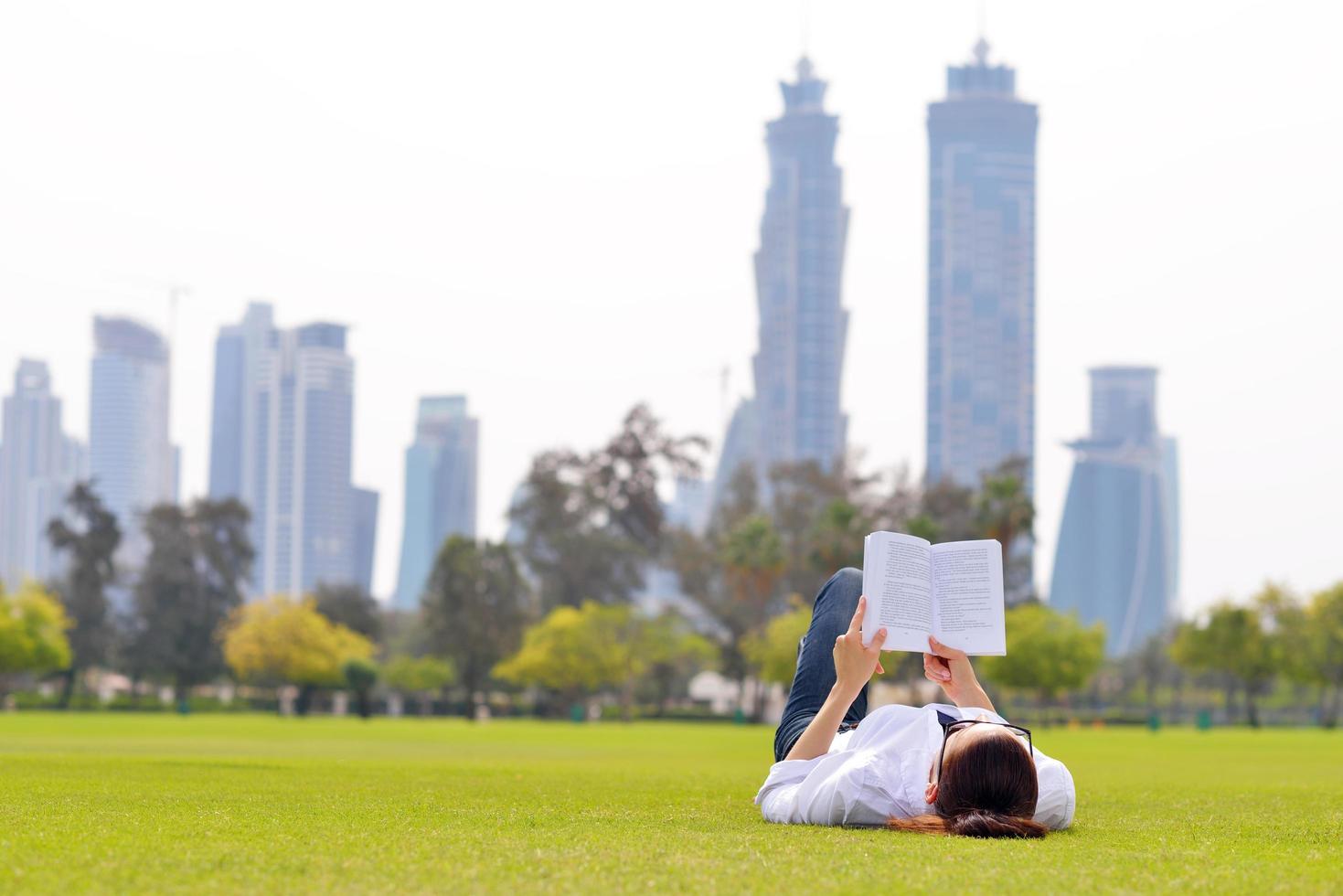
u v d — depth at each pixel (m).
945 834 5.12
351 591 107.25
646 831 5.49
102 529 95.94
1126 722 85.00
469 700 79.56
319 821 5.98
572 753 23.55
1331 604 73.12
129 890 3.86
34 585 77.06
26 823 5.62
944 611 5.91
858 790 5.45
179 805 6.99
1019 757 5.20
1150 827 6.51
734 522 99.38
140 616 98.31
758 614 90.69
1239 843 5.55
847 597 6.69
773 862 4.40
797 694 6.59
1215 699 127.38
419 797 8.04
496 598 89.81
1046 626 73.75
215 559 98.31
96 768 11.88
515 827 5.78
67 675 93.69
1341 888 4.09
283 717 79.44
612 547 99.81
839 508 78.12
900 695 78.69
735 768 15.95
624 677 84.44
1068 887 4.00
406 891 3.86
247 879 4.06
